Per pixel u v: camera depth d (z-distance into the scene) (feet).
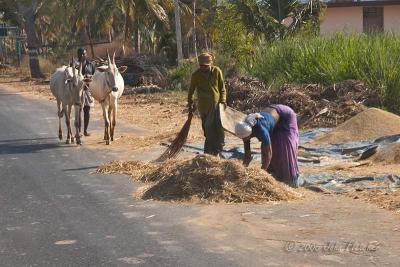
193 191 29.63
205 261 21.50
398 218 25.64
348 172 34.04
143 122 58.03
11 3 175.32
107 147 45.68
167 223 26.04
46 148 46.06
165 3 119.44
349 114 49.93
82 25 139.23
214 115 36.35
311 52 62.13
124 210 28.32
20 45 176.45
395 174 32.58
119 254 22.53
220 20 86.94
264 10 84.79
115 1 124.47
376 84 54.08
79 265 21.57
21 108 72.95
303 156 38.73
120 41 146.10
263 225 25.27
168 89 87.40
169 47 114.73
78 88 46.50
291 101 53.98
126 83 94.27
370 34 66.39
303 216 26.32
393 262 20.85
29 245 23.85
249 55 81.15
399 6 94.84
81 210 28.68
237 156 39.24
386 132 42.39
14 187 33.78
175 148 38.09
